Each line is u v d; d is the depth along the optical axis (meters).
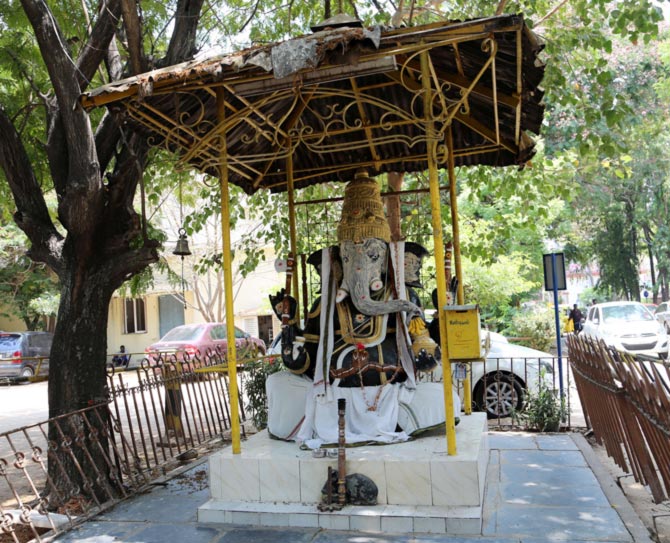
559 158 9.56
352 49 4.11
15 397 17.20
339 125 6.47
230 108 5.52
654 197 26.78
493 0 8.21
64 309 6.08
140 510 5.32
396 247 5.77
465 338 4.71
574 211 24.72
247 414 10.46
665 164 23.56
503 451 6.65
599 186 23.45
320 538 4.39
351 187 5.92
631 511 4.69
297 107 6.07
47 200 14.59
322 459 4.83
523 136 6.23
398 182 8.62
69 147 5.79
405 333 5.62
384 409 5.36
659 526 4.84
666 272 35.19
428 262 11.15
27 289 23.27
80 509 5.43
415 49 4.16
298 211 10.37
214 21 9.09
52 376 6.02
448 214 9.47
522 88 4.73
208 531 4.68
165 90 4.70
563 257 8.70
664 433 4.24
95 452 5.85
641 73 19.98
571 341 8.08
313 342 5.78
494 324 19.03
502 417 8.97
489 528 4.43
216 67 4.29
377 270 5.67
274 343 10.09
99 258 6.13
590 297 42.47
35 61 7.64
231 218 9.83
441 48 4.69
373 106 6.18
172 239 21.92
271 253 23.42
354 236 5.70
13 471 8.02
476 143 6.73
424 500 4.59
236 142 6.27
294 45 4.12
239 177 6.91
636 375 4.96
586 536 4.24
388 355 5.54
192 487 5.95
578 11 7.49
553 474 5.70
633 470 5.42
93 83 8.13
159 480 6.25
